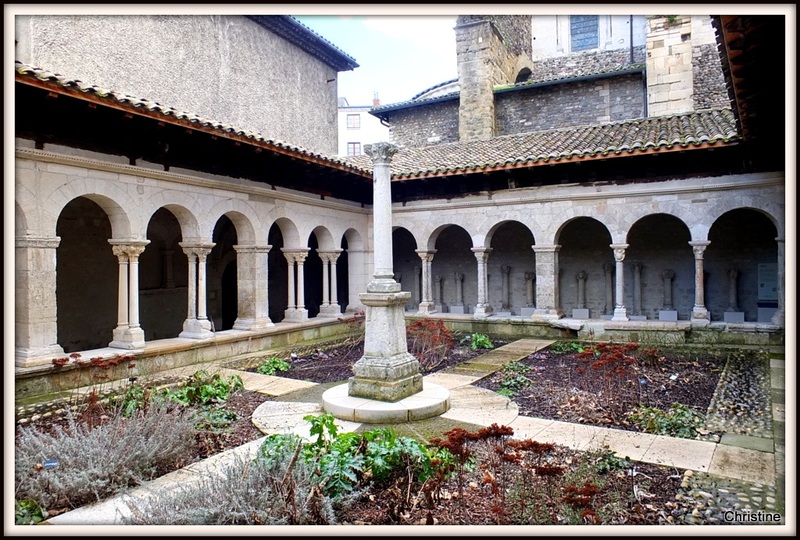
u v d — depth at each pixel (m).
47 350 7.35
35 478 4.14
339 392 6.84
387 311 6.59
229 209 10.44
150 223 12.74
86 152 7.89
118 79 11.04
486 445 4.67
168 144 9.06
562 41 21.36
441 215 13.87
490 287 15.46
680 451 5.05
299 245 12.27
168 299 13.41
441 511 3.75
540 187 12.44
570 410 6.51
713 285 12.54
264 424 5.99
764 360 9.26
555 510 3.68
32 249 7.23
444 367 9.24
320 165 11.36
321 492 3.69
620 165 11.48
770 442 5.32
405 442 4.27
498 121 18.19
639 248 13.38
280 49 15.74
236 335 10.38
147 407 5.89
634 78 16.39
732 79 6.61
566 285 14.33
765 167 10.14
